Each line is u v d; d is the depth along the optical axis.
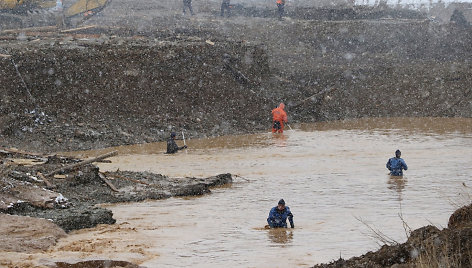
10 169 30.48
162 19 94.00
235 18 98.50
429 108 72.81
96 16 95.38
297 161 43.41
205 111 63.16
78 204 29.36
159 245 21.39
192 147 51.19
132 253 19.89
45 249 20.64
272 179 36.97
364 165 41.41
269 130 62.31
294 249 20.30
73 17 90.81
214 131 59.84
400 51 89.62
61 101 57.19
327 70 78.38
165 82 63.75
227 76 68.56
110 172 35.28
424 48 90.44
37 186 29.92
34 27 81.00
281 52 83.75
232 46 72.31
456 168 39.31
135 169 40.25
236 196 32.22
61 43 65.44
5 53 58.88
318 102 71.19
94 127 54.94
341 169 39.97
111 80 61.03
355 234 22.61
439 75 78.00
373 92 75.38
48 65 59.06
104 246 21.14
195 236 22.88
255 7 105.12
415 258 13.59
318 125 66.19
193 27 88.00
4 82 56.00
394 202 29.39
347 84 76.56
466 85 76.06
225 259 19.08
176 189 32.81
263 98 68.50
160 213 28.00
